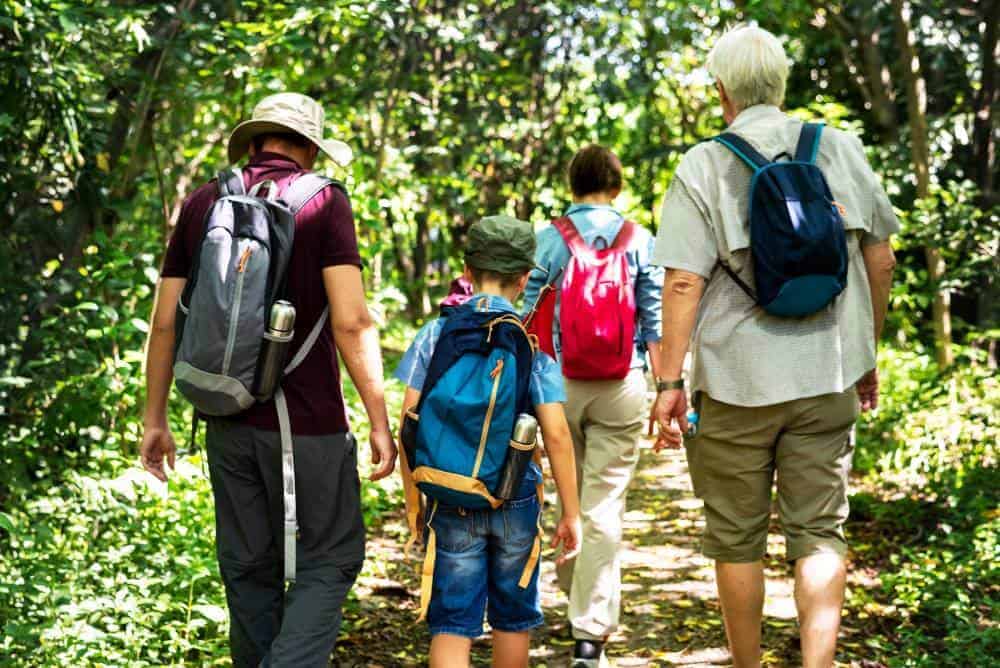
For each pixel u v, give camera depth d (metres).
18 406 5.43
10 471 4.75
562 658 4.22
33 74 5.42
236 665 3.12
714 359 3.20
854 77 13.01
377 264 8.82
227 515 3.08
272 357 2.89
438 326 3.18
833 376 3.13
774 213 3.06
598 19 12.22
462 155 11.69
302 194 3.02
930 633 4.44
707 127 13.99
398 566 5.29
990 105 10.63
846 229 3.17
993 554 4.96
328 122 7.94
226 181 3.07
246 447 2.99
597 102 13.32
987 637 4.04
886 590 4.86
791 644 4.30
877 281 3.29
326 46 9.05
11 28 5.28
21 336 5.73
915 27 11.77
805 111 10.17
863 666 4.06
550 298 3.25
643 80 12.68
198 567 4.02
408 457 3.08
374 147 9.77
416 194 9.60
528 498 3.13
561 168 13.59
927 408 7.41
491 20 12.16
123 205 6.21
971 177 10.86
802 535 3.19
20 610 3.74
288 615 2.98
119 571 4.15
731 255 3.15
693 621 4.62
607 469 4.07
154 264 6.84
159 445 3.24
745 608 3.29
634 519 6.40
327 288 3.02
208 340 2.87
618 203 14.89
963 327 10.62
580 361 3.96
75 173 5.92
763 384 3.14
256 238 2.90
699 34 12.30
